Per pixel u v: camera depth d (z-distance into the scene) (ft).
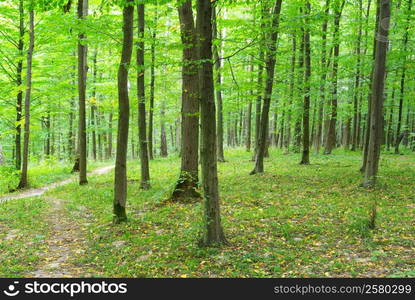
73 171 68.33
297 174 47.39
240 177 48.24
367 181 36.76
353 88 57.06
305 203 31.55
